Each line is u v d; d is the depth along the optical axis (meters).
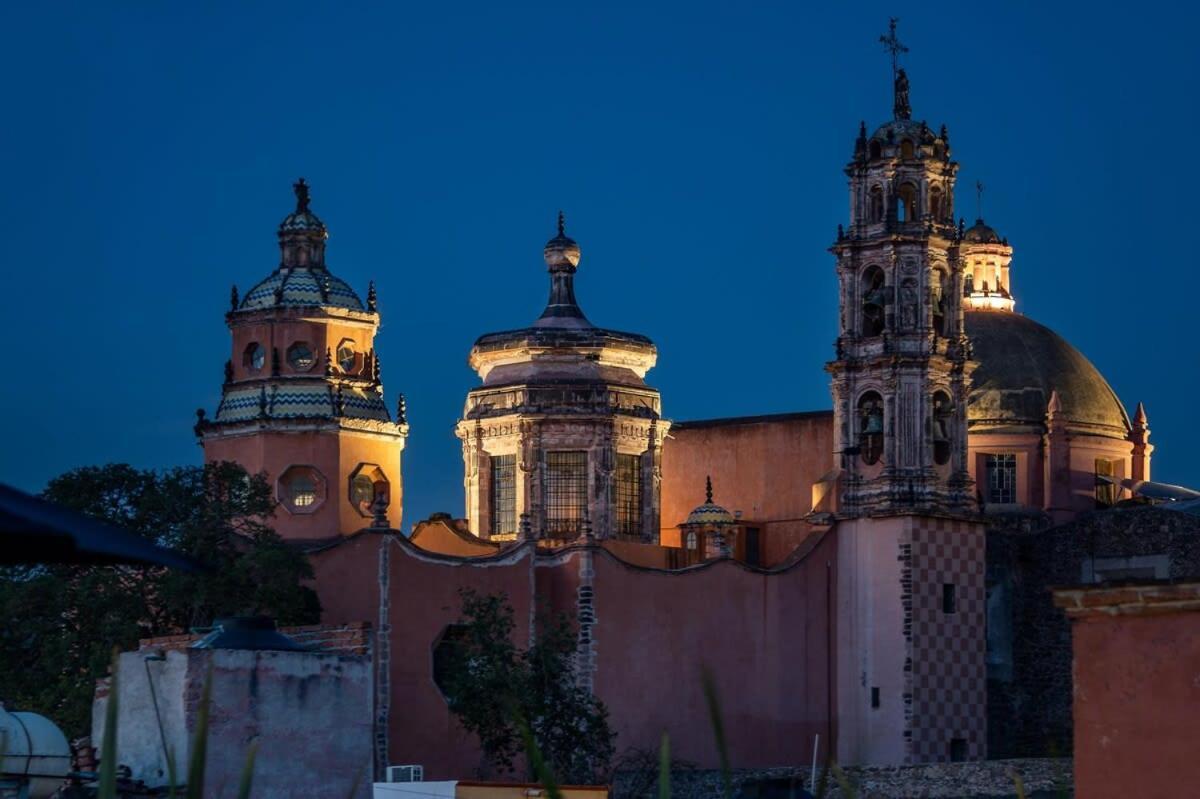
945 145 99.94
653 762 85.19
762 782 54.47
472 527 99.31
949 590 95.75
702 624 91.12
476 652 81.31
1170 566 98.75
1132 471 112.62
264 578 78.88
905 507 94.56
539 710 80.56
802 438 102.31
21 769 47.25
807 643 94.94
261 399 90.75
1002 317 115.06
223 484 82.25
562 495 98.25
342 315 92.12
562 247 102.88
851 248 98.62
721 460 104.81
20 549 14.29
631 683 88.38
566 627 84.50
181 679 51.88
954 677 95.19
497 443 99.12
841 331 98.44
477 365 102.75
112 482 81.19
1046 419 110.00
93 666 71.06
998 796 82.56
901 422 96.06
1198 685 29.44
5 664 76.62
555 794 14.47
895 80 100.81
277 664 52.78
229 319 92.62
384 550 83.25
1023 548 102.56
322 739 53.19
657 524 100.19
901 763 92.81
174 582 76.62
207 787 50.97
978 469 109.88
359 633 64.12
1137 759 29.80
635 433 99.44
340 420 90.69
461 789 58.16
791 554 96.19
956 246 99.12
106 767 14.02
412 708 82.94
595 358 100.38
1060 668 101.19
